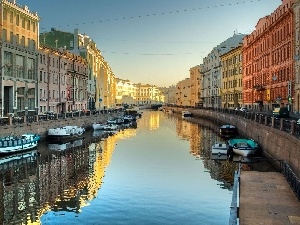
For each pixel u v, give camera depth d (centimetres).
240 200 2112
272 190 2342
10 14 5772
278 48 6838
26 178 3162
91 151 4703
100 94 12606
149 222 2131
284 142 3138
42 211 2305
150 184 2964
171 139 6119
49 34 10062
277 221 1783
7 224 2094
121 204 2441
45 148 4822
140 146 5247
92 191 2759
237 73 10431
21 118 4775
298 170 2597
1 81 5466
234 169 3488
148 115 14788
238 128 6381
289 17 6150
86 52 10088
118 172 3425
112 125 8100
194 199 2550
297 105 5828
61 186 2903
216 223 2116
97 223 2114
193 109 13662
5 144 4016
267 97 7562
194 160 4028
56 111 7688
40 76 6838
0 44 5434
